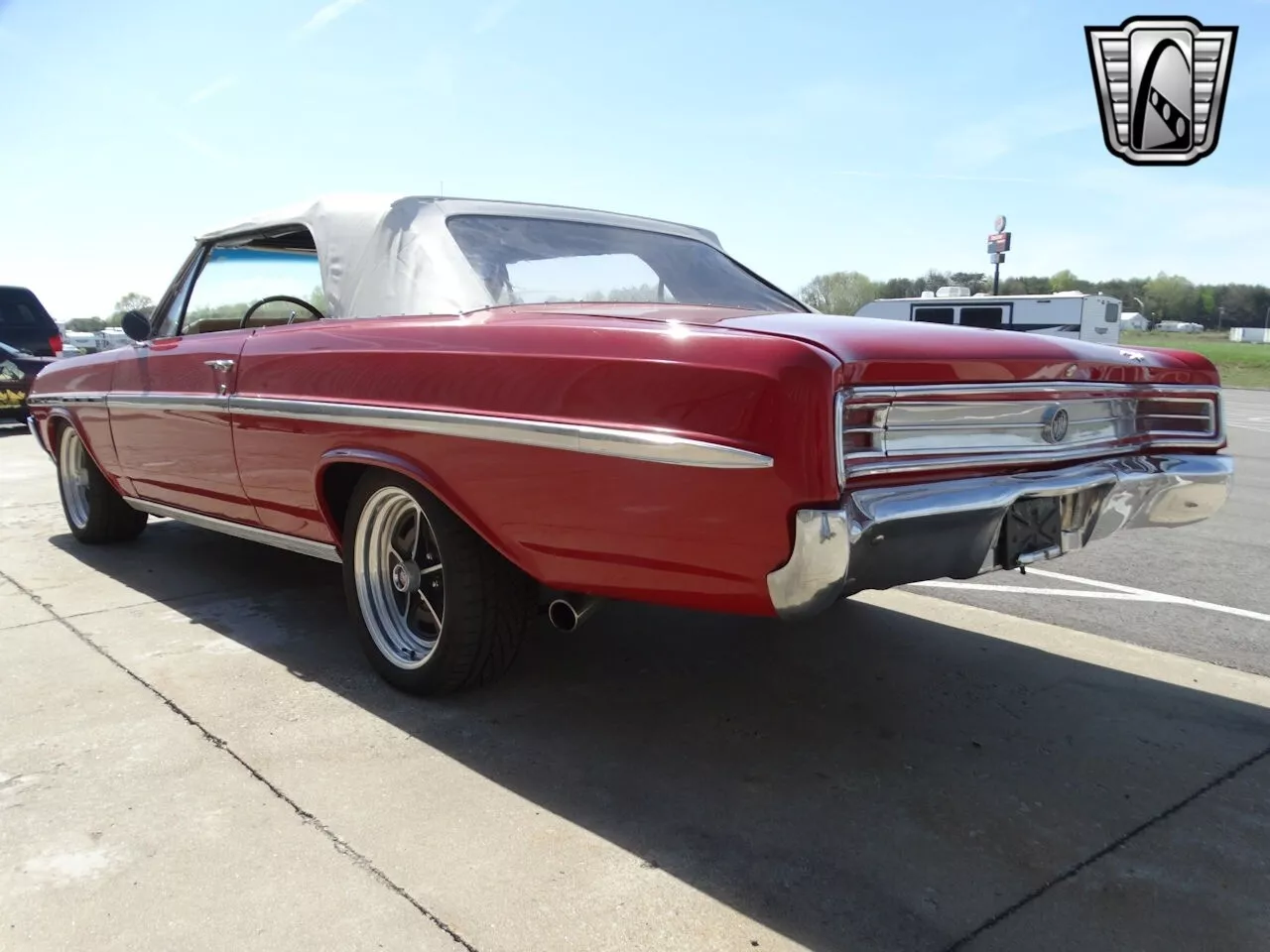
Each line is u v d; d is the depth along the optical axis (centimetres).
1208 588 462
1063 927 190
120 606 393
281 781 244
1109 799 244
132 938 183
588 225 339
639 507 218
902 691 315
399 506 297
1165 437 298
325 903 193
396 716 285
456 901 195
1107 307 2517
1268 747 276
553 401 231
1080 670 338
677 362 212
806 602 201
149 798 234
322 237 323
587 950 181
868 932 187
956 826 229
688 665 336
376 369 277
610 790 243
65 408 464
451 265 292
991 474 237
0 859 208
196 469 369
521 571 282
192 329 415
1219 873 211
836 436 197
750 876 206
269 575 443
